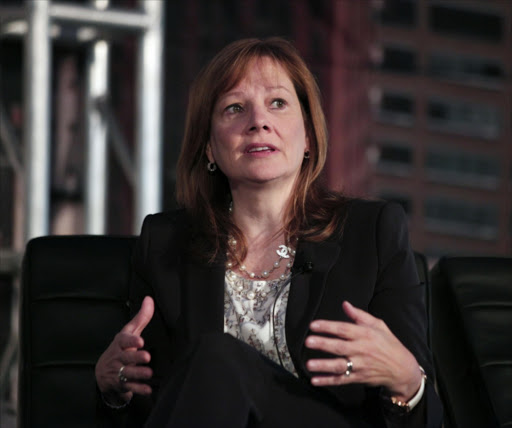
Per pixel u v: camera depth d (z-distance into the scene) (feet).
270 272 16.62
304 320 15.58
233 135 16.69
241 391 13.62
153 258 17.08
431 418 14.66
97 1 35.29
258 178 16.47
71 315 17.69
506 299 18.39
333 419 14.24
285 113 16.81
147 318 14.94
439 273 18.90
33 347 17.52
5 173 37.52
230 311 16.29
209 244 16.85
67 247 18.17
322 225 16.83
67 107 38.11
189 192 17.93
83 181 38.45
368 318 14.06
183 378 13.65
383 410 14.83
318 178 17.58
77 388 17.30
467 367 17.95
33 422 17.07
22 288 17.93
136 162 34.53
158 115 34.40
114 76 39.40
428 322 17.21
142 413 15.97
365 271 16.14
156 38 34.19
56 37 37.14
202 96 17.43
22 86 37.78
